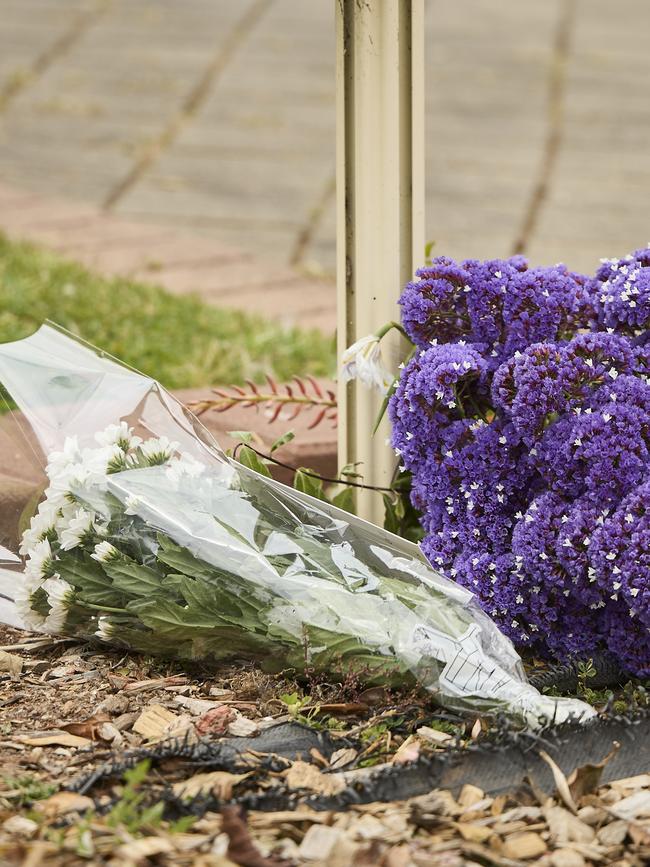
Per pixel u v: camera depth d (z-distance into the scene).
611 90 12.91
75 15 14.97
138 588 2.87
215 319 6.52
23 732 2.61
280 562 2.82
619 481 2.77
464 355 2.99
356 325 3.48
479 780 2.43
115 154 10.63
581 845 2.23
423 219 3.43
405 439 3.09
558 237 8.93
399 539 2.95
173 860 2.05
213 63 13.32
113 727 2.61
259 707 2.73
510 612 2.97
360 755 2.51
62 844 2.07
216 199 9.65
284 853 2.13
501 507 3.02
